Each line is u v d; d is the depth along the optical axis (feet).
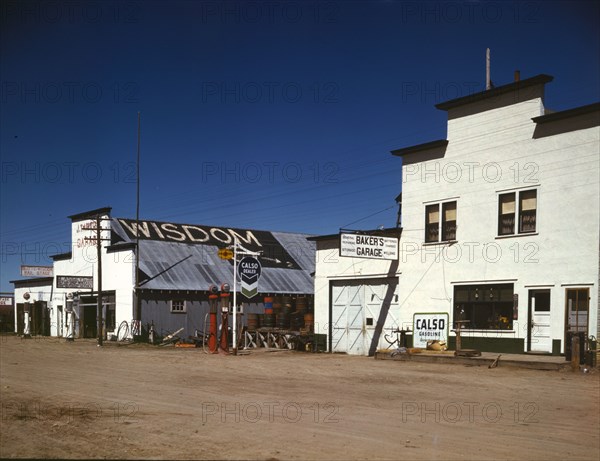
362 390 46.34
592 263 64.59
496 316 73.56
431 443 27.55
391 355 76.95
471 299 76.28
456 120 79.77
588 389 47.19
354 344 91.81
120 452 25.23
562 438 28.94
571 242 66.59
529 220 71.20
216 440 27.76
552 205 68.69
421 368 64.75
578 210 66.28
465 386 49.08
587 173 65.77
